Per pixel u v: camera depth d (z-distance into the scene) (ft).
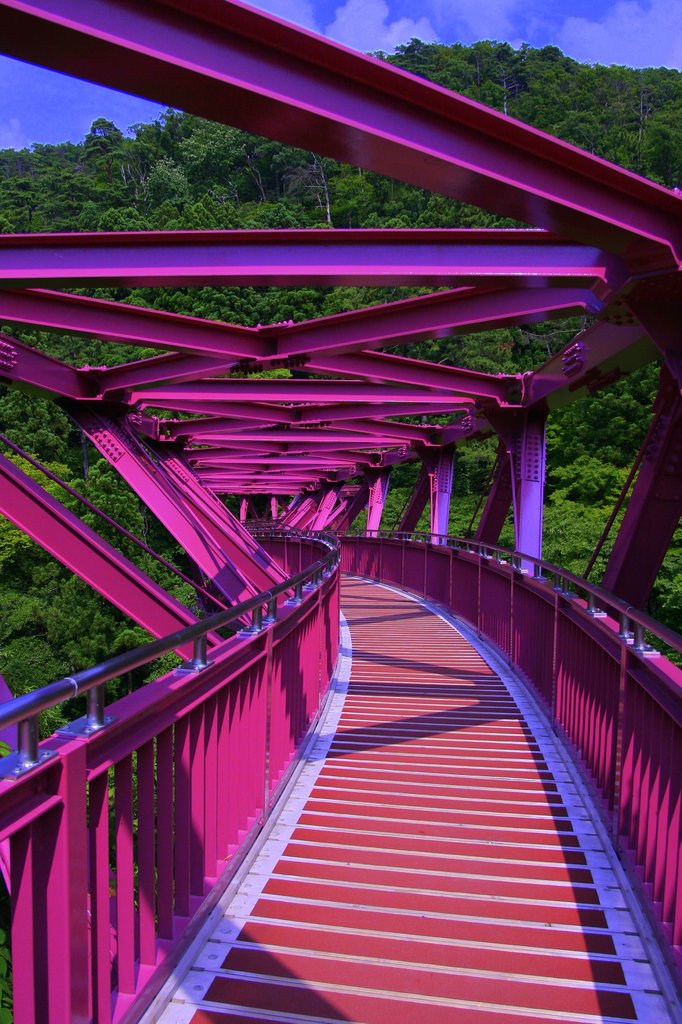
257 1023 8.31
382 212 247.50
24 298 21.80
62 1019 5.98
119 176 349.61
